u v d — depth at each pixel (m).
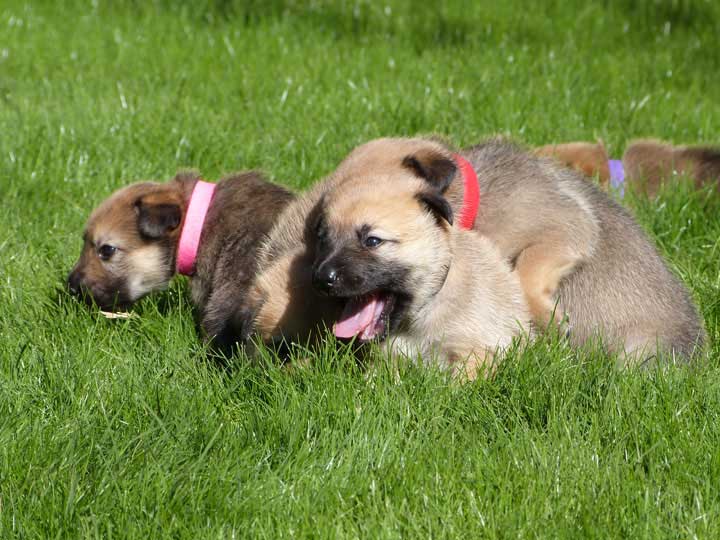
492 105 15.62
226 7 21.39
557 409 8.06
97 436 7.80
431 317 8.73
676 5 21.91
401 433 7.79
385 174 8.74
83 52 18.77
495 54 18.77
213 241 10.26
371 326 8.52
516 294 9.12
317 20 20.83
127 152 13.84
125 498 6.95
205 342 9.66
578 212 9.81
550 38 20.19
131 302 10.55
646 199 12.51
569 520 6.80
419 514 6.94
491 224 9.66
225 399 8.47
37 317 9.84
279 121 14.93
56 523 6.78
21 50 18.86
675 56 19.59
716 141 15.51
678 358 9.47
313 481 7.21
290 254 9.14
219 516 6.88
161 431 7.82
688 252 11.74
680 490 7.14
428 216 8.55
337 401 8.09
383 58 18.39
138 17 21.19
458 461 7.46
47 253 11.30
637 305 9.91
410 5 21.67
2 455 7.39
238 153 13.68
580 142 13.62
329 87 16.56
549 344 8.94
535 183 9.85
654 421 7.88
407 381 8.44
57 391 8.37
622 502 6.97
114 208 10.51
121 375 8.62
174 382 8.57
